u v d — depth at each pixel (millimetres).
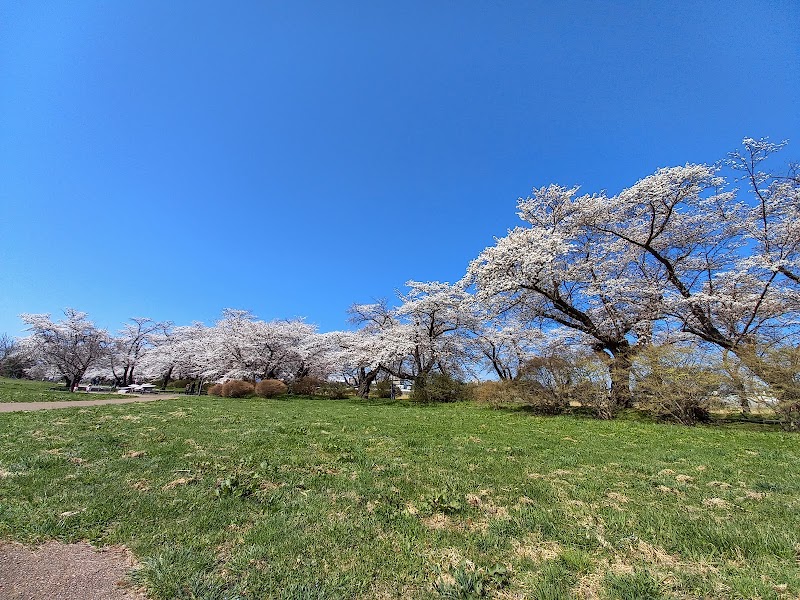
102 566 3725
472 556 3928
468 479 6340
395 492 5664
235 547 4035
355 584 3426
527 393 19797
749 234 19422
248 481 5875
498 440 10203
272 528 4395
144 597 3299
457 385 28484
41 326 42875
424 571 3662
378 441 9617
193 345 42938
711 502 5434
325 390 36188
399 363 34875
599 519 4781
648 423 15273
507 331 29703
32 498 5152
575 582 3506
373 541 4188
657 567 3732
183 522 4535
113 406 17453
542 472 6934
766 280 18906
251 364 37812
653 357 15844
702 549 4066
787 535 4328
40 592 3314
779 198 18656
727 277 19562
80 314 45719
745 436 11914
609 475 6801
